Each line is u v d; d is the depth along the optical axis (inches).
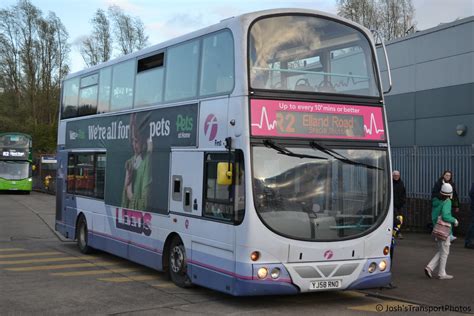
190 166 366.9
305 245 309.3
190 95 374.3
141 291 369.1
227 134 326.0
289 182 313.3
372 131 340.2
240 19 325.4
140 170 436.1
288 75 326.6
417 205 685.9
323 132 326.6
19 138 1815.9
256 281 301.3
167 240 394.3
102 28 2251.5
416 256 502.9
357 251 321.1
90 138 538.0
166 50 410.9
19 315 301.1
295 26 336.5
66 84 615.2
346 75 342.6
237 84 320.2
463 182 644.1
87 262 499.5
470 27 676.7
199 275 350.3
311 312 313.6
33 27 2329.0
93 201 522.9
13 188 1790.1
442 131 714.8
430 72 734.5
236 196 313.0
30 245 620.7
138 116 444.1
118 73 488.1
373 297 355.9
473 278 407.8
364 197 329.1
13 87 2375.7
